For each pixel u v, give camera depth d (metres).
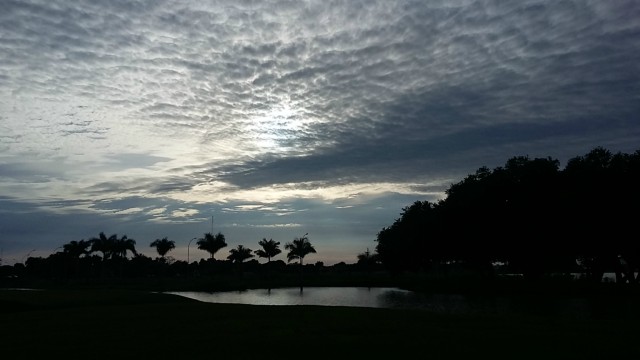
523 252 54.94
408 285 72.75
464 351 12.27
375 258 111.25
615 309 31.30
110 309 22.44
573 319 18.94
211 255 95.44
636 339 13.74
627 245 47.31
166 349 12.66
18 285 83.94
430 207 79.62
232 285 72.88
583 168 49.16
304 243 95.50
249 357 11.78
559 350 12.33
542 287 49.41
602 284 49.22
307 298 49.72
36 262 113.75
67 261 95.19
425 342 13.41
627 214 44.94
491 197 55.66
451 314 20.34
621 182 46.00
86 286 75.25
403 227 83.19
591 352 12.10
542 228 51.41
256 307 23.39
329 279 95.25
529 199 52.50
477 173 61.19
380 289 71.62
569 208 47.97
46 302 28.36
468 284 59.44
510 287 51.94
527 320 18.14
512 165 56.88
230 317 18.80
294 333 14.89
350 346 12.93
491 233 56.09
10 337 14.52
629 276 52.56
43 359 11.62
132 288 69.25
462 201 58.75
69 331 15.55
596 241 48.16
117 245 92.50
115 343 13.46
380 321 17.47
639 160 46.38
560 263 58.66
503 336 14.21
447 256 71.56
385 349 12.56
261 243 101.38
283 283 85.56
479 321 17.56
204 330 15.53
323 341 13.58
